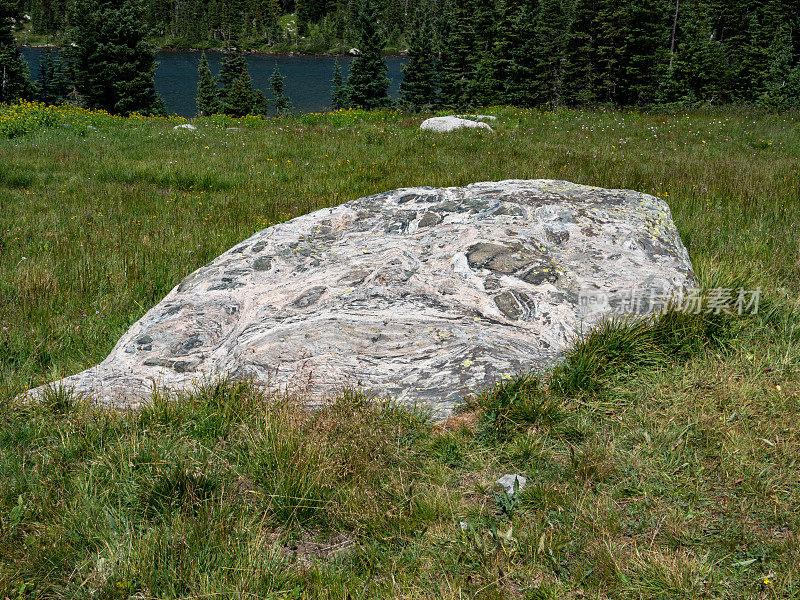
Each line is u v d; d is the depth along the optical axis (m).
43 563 2.82
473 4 54.47
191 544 2.89
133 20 41.62
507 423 3.83
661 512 3.06
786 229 7.15
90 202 10.96
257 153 15.48
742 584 2.60
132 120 22.86
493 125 19.58
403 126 20.23
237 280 5.57
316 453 3.44
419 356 4.36
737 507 3.06
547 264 5.16
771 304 5.06
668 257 5.39
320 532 3.12
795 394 3.94
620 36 40.00
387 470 3.52
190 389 4.37
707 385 4.11
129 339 5.12
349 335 4.55
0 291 6.78
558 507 3.13
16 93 49.69
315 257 5.73
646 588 2.59
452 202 6.39
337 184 12.05
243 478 3.48
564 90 46.72
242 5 164.50
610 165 12.16
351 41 153.50
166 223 9.67
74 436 3.77
